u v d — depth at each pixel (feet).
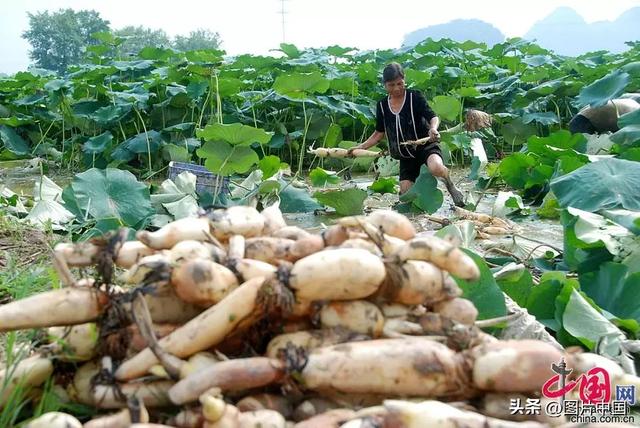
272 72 46.39
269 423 6.58
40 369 7.64
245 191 24.93
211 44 222.28
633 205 15.90
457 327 7.42
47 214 19.13
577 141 26.09
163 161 35.88
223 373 6.81
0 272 13.91
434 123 23.36
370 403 7.09
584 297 11.05
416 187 22.57
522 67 52.80
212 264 7.45
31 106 42.39
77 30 193.67
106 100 38.47
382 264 7.38
